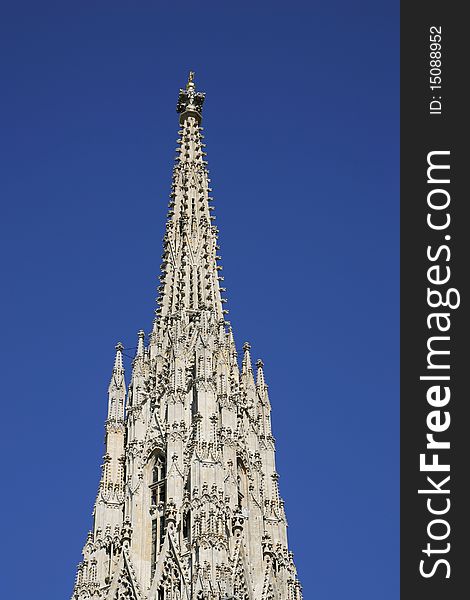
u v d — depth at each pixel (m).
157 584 113.44
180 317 134.12
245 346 136.12
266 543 119.69
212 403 124.75
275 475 127.00
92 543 119.25
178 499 117.75
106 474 124.25
